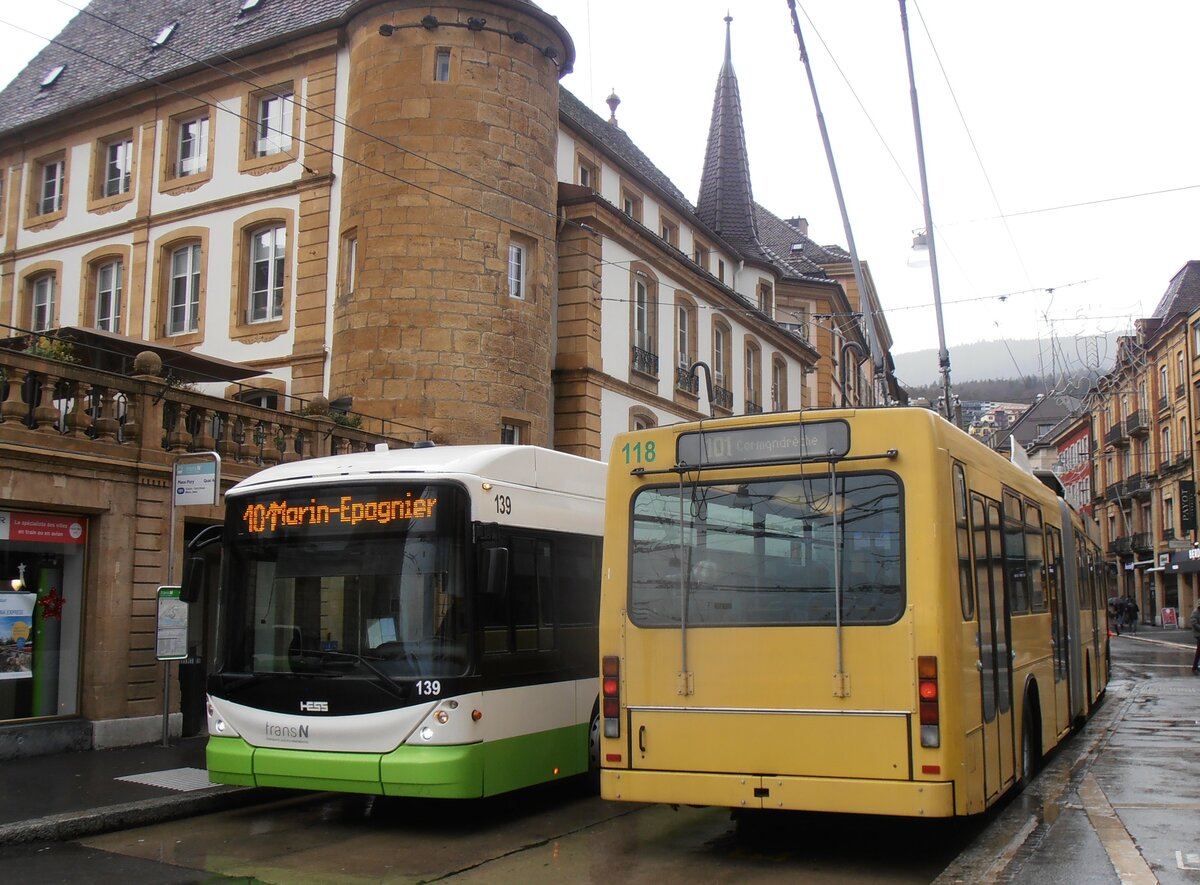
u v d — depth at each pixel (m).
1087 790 10.06
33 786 10.56
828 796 7.34
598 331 26.86
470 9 23.55
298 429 16.28
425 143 23.02
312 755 9.21
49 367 12.54
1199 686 23.42
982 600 8.41
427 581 9.26
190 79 27.17
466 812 10.25
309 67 25.41
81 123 29.25
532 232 24.06
